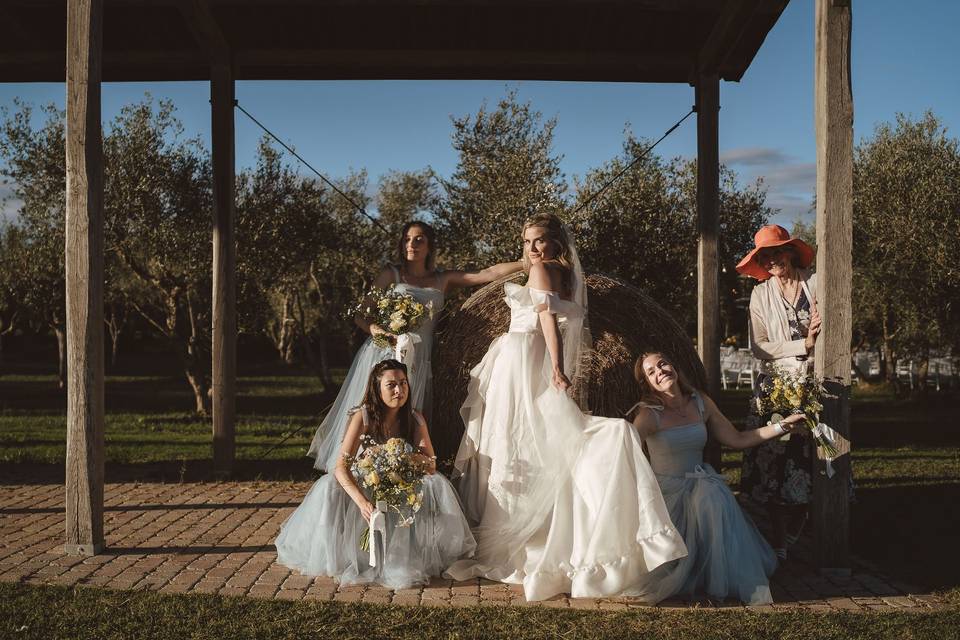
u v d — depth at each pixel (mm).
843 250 4758
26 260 16391
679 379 4980
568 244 5199
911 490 7516
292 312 20094
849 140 4750
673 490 4676
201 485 7492
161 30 7473
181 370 31266
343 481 4641
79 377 5027
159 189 13281
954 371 22016
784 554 5125
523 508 4750
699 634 3742
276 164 14016
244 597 4199
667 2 6680
